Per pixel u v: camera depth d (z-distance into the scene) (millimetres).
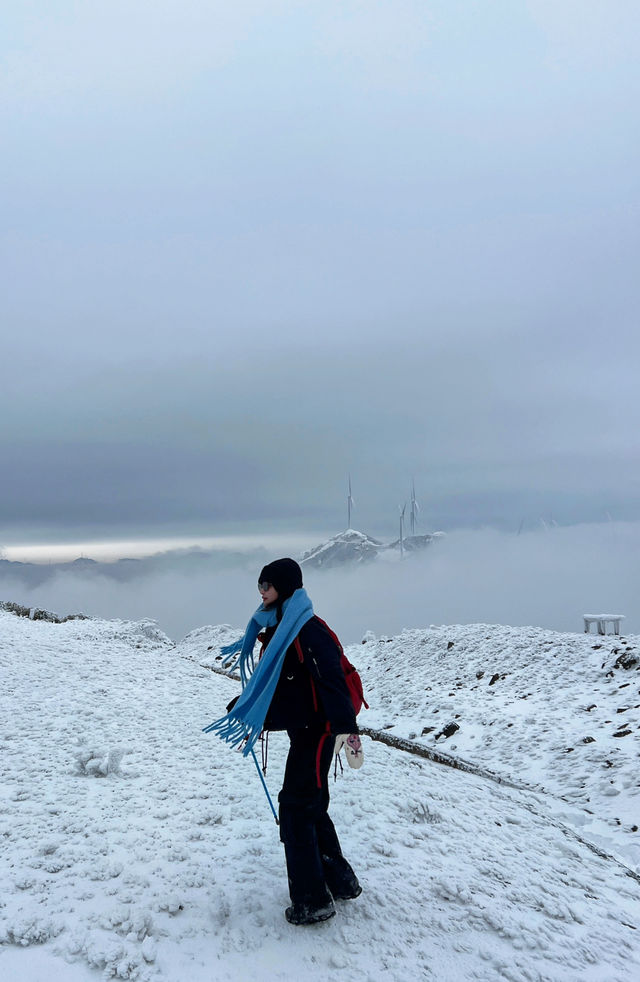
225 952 3096
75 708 7637
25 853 3854
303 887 3264
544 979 3189
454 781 6723
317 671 3232
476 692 12414
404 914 3527
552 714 10781
